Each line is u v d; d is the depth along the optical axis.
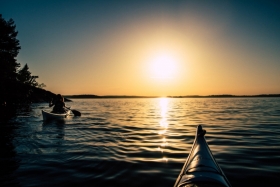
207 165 3.60
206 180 3.01
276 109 24.75
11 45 27.36
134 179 4.23
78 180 4.15
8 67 25.50
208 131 10.05
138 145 7.23
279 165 5.04
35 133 9.49
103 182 4.07
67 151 6.34
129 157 5.75
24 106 31.27
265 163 5.20
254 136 8.72
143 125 12.35
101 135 9.12
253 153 6.11
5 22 28.03
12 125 12.06
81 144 7.32
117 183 4.03
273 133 9.36
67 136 8.83
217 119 15.25
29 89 29.91
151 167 4.95
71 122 13.55
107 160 5.44
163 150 6.55
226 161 5.39
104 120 14.84
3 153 6.10
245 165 5.05
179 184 3.00
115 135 9.14
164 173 4.57
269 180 4.16
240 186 3.92
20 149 6.57
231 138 8.34
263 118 15.32
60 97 16.06
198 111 23.95
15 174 4.45
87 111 24.58
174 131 10.27
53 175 4.41
